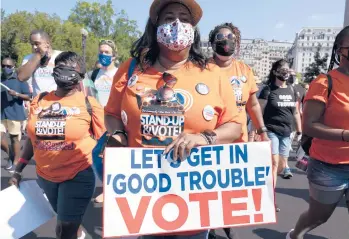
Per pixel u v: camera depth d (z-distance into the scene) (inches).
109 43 186.9
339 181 109.3
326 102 103.6
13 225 108.0
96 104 112.0
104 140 81.4
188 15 73.9
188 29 71.3
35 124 106.0
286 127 192.2
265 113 192.5
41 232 151.5
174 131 70.9
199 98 71.1
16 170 115.3
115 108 79.7
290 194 213.8
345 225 165.0
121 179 70.5
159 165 71.5
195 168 72.2
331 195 110.6
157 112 70.6
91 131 110.9
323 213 115.1
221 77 76.5
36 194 114.5
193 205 72.1
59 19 2529.5
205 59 76.6
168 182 71.7
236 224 72.4
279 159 201.2
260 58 6407.5
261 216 72.9
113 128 78.5
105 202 69.7
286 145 200.1
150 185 71.2
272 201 73.4
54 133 104.3
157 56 76.6
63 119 105.0
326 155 108.7
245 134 126.5
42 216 113.7
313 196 114.5
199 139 68.8
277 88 195.0
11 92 239.0
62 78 103.8
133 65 77.9
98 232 150.9
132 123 72.6
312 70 2020.2
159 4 73.0
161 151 71.2
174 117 70.6
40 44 140.3
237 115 77.5
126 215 70.1
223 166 72.9
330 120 104.6
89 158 107.3
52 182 106.8
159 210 71.3
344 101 101.8
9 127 244.7
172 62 74.5
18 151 249.8
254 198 73.1
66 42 2436.0
